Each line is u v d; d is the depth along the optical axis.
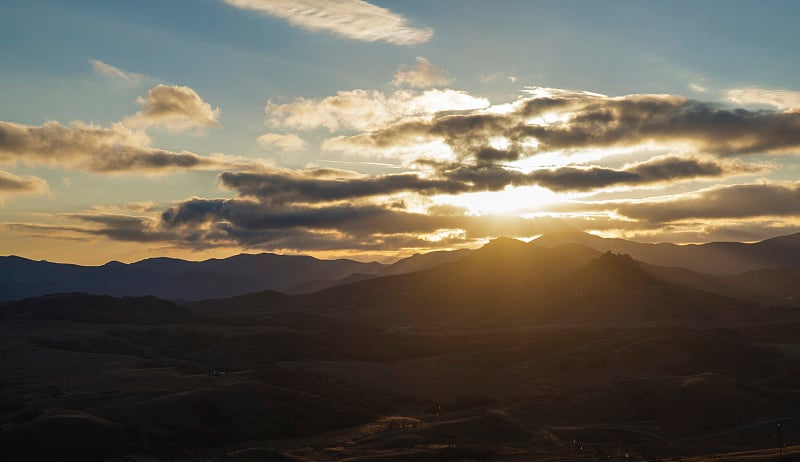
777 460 74.44
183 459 94.00
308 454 90.81
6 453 88.94
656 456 88.94
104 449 92.38
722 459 77.06
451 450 89.69
